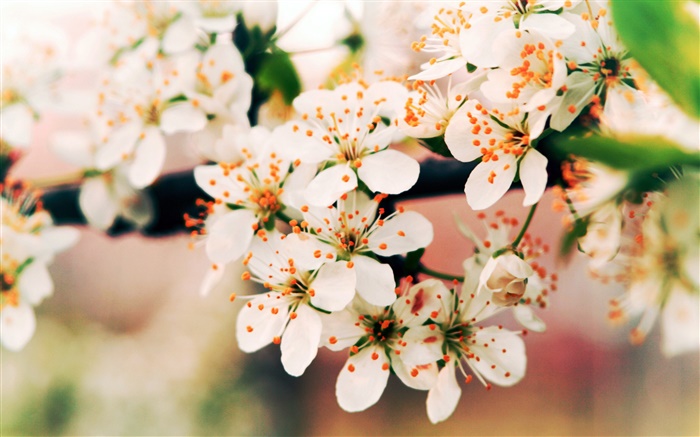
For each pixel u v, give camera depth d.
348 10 0.27
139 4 0.27
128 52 0.27
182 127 0.26
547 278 0.24
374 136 0.23
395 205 0.24
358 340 0.23
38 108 0.29
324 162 0.23
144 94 0.27
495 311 0.23
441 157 0.24
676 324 0.21
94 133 0.28
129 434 0.78
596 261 0.21
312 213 0.23
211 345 0.83
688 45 0.19
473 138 0.22
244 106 0.26
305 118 0.24
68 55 0.30
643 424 0.70
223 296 0.81
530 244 0.24
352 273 0.22
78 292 0.82
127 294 0.83
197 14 0.26
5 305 0.28
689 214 0.20
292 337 0.23
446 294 0.23
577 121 0.22
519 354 0.24
